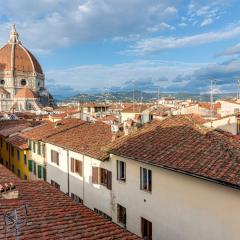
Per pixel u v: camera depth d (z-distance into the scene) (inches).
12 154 2058.3
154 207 902.4
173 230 836.6
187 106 3339.1
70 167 1374.3
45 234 554.3
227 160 724.7
